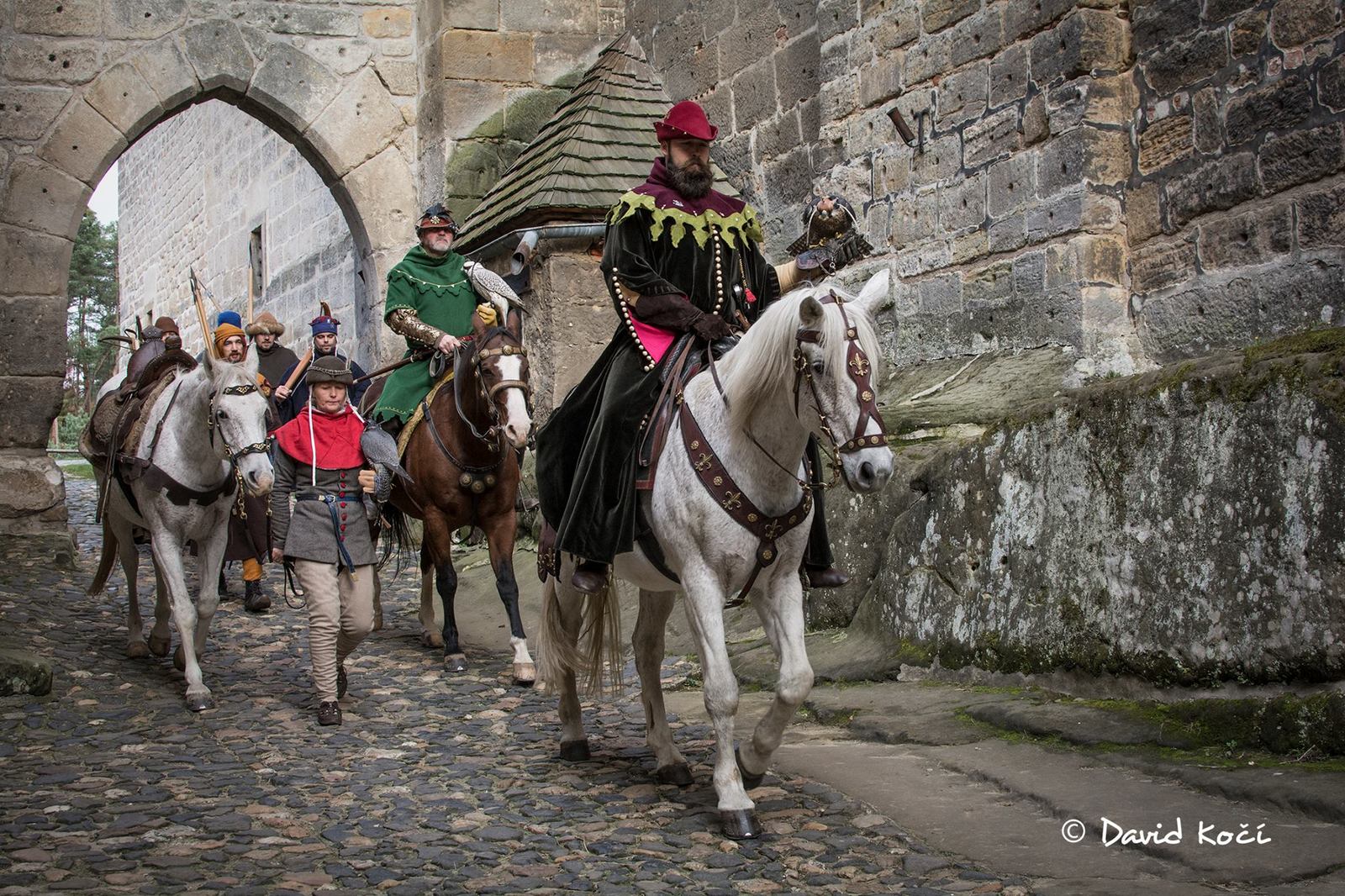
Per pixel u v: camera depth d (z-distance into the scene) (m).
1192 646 5.30
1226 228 7.27
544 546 5.35
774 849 4.39
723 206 5.11
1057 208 8.06
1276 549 4.99
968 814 4.61
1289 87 6.88
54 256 12.80
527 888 4.08
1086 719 5.34
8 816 4.80
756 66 11.74
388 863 4.32
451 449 7.85
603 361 5.21
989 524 6.50
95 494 17.56
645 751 5.86
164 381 7.45
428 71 14.09
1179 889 3.75
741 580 4.58
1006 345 8.49
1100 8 7.90
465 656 8.17
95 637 8.48
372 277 14.31
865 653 7.04
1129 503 5.68
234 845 4.50
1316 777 4.32
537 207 10.97
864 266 9.87
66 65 12.93
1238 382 5.23
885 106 9.63
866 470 3.96
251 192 20.55
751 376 4.30
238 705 6.85
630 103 12.02
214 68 13.55
